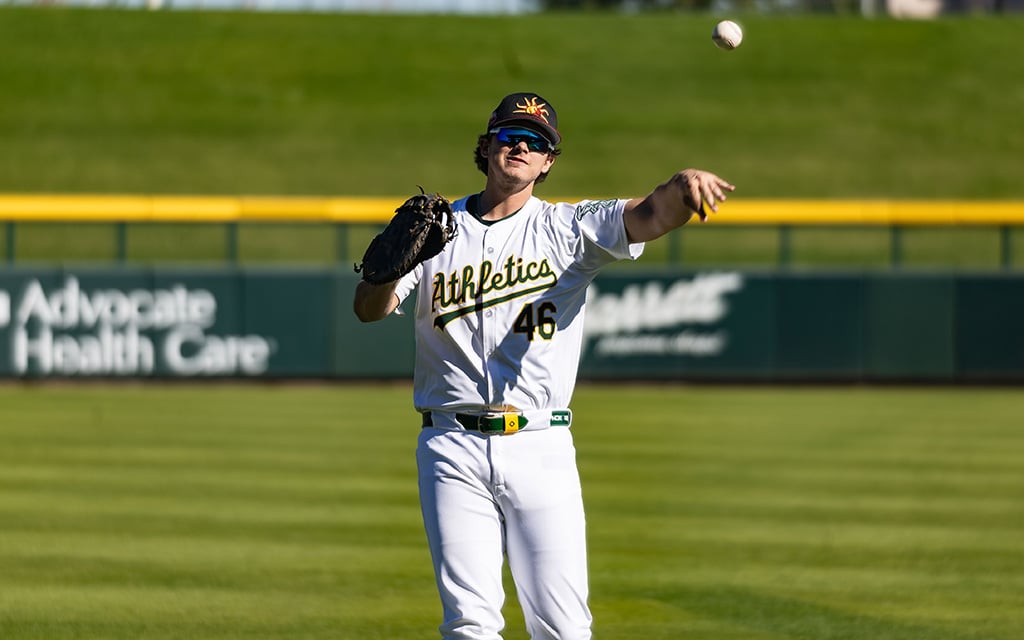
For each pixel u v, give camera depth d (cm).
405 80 11994
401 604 2208
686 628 2077
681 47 12650
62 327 6316
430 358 1395
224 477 3622
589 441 4456
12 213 6738
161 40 12462
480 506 1370
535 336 1363
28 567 2502
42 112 11250
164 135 11019
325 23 12962
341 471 3741
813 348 6556
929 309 6569
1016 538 2861
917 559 2636
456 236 1380
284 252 9112
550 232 1363
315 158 10744
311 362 6431
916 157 10881
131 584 2358
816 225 6919
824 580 2438
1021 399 6062
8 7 12775
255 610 2166
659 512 3155
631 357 6538
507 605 2266
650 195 1311
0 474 3669
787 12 14112
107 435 4528
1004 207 6931
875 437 4631
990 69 12281
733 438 4566
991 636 2039
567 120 11331
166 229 9338
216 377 6406
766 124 11369
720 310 6538
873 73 12219
